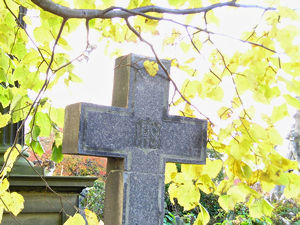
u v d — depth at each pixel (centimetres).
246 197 226
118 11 211
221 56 229
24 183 365
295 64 211
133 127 257
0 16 251
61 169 940
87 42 216
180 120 269
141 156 258
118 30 258
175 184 267
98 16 205
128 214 253
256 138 221
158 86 265
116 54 274
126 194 253
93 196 933
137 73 261
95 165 978
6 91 281
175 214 972
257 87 216
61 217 382
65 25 232
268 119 221
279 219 962
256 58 214
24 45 262
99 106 248
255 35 223
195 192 264
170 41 245
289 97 216
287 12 206
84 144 243
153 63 244
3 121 249
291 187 222
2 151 379
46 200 379
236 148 222
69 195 386
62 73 244
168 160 265
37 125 276
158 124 263
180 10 215
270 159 220
